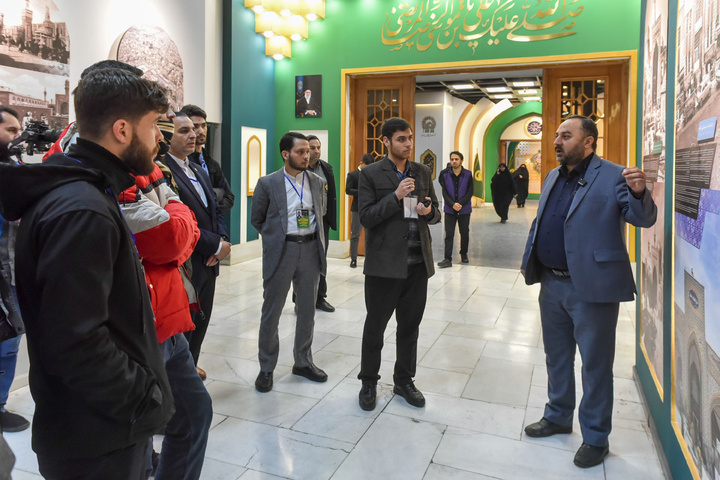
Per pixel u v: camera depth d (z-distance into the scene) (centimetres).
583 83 744
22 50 442
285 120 852
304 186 347
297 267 343
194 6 680
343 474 246
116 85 129
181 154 305
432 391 341
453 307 550
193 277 302
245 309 536
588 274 247
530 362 392
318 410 312
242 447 270
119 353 124
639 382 338
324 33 816
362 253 866
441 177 786
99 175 127
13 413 294
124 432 128
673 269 224
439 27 755
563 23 700
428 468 252
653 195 284
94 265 117
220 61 738
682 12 207
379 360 317
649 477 245
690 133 192
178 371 192
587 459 254
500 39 729
